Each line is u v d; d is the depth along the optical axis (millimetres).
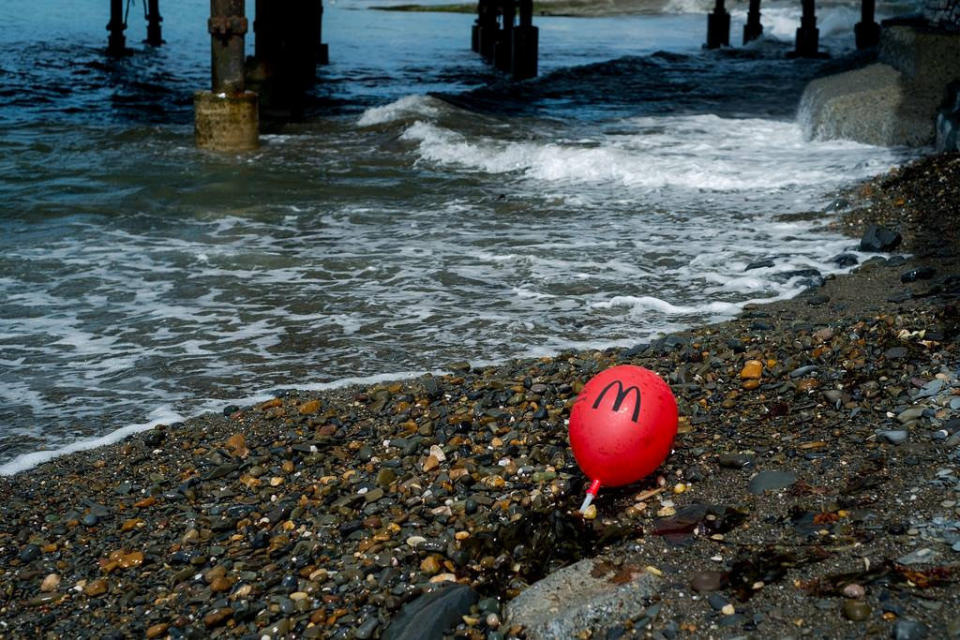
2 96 13484
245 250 6922
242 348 5562
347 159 9945
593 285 6211
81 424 4953
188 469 4613
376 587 3922
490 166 9570
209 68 17719
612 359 5227
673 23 29875
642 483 4242
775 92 14859
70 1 28656
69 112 12531
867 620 3521
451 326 5734
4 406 5078
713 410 4688
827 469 4168
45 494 4504
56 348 5570
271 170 9422
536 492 4273
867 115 10078
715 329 5527
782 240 6965
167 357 5480
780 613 3590
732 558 3818
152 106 13289
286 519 4281
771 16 30219
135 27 23891
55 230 7402
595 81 15922
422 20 29016
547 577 3824
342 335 5668
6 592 4023
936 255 6281
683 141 10789
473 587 3867
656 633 3592
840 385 4723
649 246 6898
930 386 4578
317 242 7125
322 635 3771
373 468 4516
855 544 3779
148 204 8156
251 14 27844
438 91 15664
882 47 11922
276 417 4934
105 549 4203
